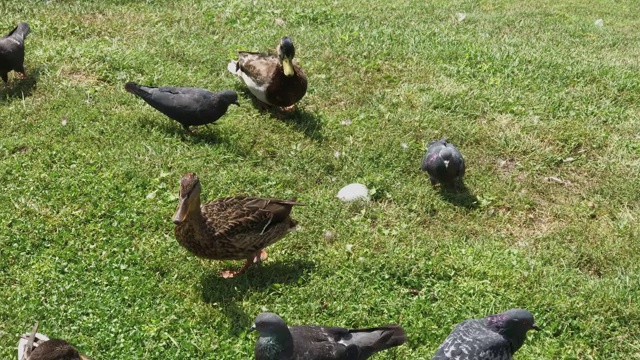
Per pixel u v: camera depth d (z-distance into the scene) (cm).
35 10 357
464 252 242
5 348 204
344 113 305
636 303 226
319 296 225
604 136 299
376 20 392
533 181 278
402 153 284
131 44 336
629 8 471
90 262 229
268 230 228
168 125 288
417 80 331
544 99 321
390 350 211
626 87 333
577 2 476
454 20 408
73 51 322
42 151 267
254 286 227
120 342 208
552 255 246
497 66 344
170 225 244
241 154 279
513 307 224
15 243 233
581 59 358
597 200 270
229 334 213
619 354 215
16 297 217
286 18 384
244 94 313
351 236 247
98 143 274
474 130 298
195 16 371
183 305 219
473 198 269
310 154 280
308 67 332
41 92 298
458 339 194
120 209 247
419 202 264
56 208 246
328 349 194
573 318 223
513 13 434
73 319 213
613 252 245
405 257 238
